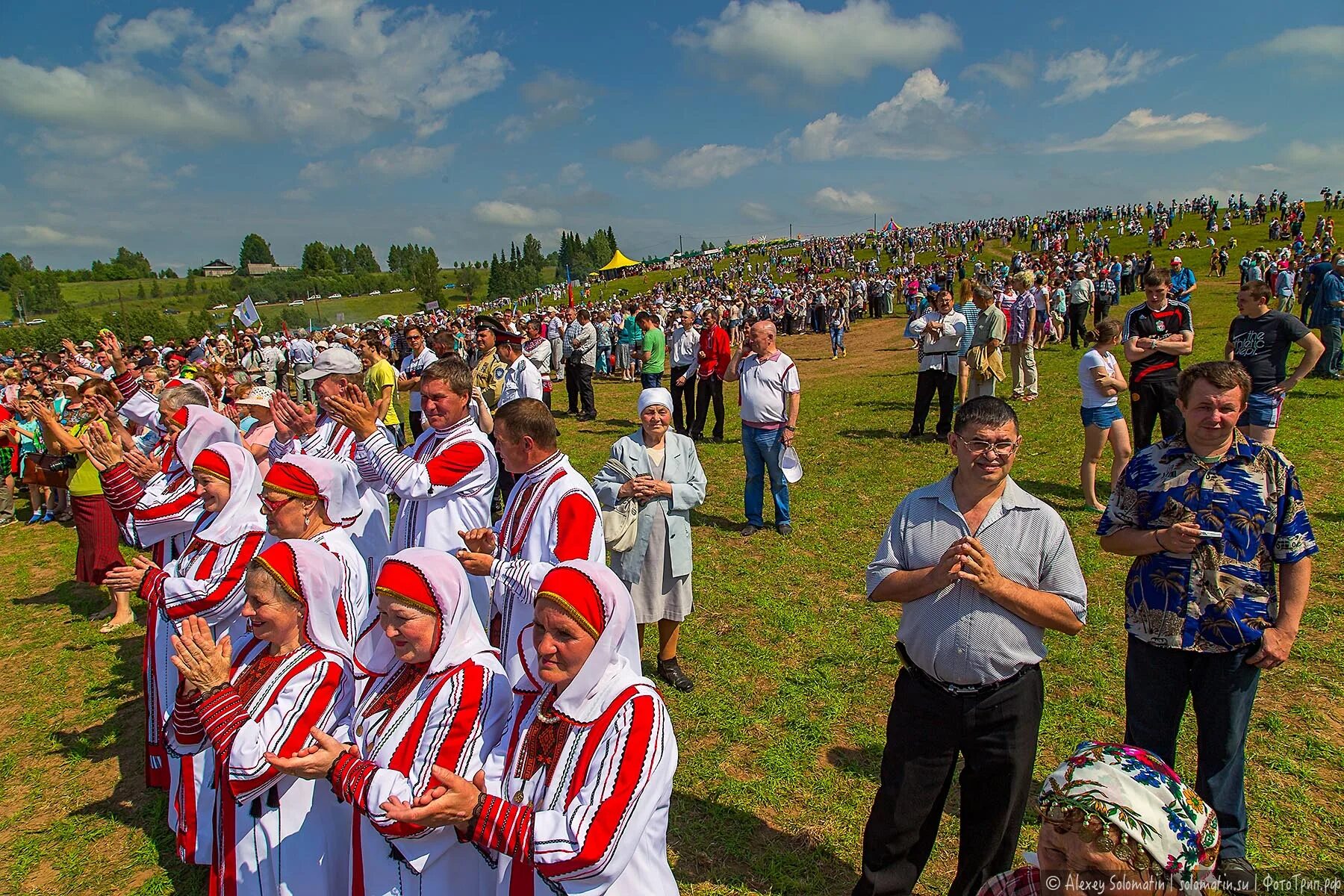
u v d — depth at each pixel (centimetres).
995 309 1052
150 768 411
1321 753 401
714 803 393
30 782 457
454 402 423
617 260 5581
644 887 212
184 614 336
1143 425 757
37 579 830
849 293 3475
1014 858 289
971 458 273
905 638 285
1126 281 3131
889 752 292
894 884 296
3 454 1059
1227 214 5991
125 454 456
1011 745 272
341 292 11338
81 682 582
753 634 575
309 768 234
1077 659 511
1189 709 452
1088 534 713
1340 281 1259
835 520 818
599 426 1445
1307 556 292
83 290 11069
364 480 459
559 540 350
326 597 279
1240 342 682
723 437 1273
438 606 240
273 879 271
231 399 873
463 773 230
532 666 233
